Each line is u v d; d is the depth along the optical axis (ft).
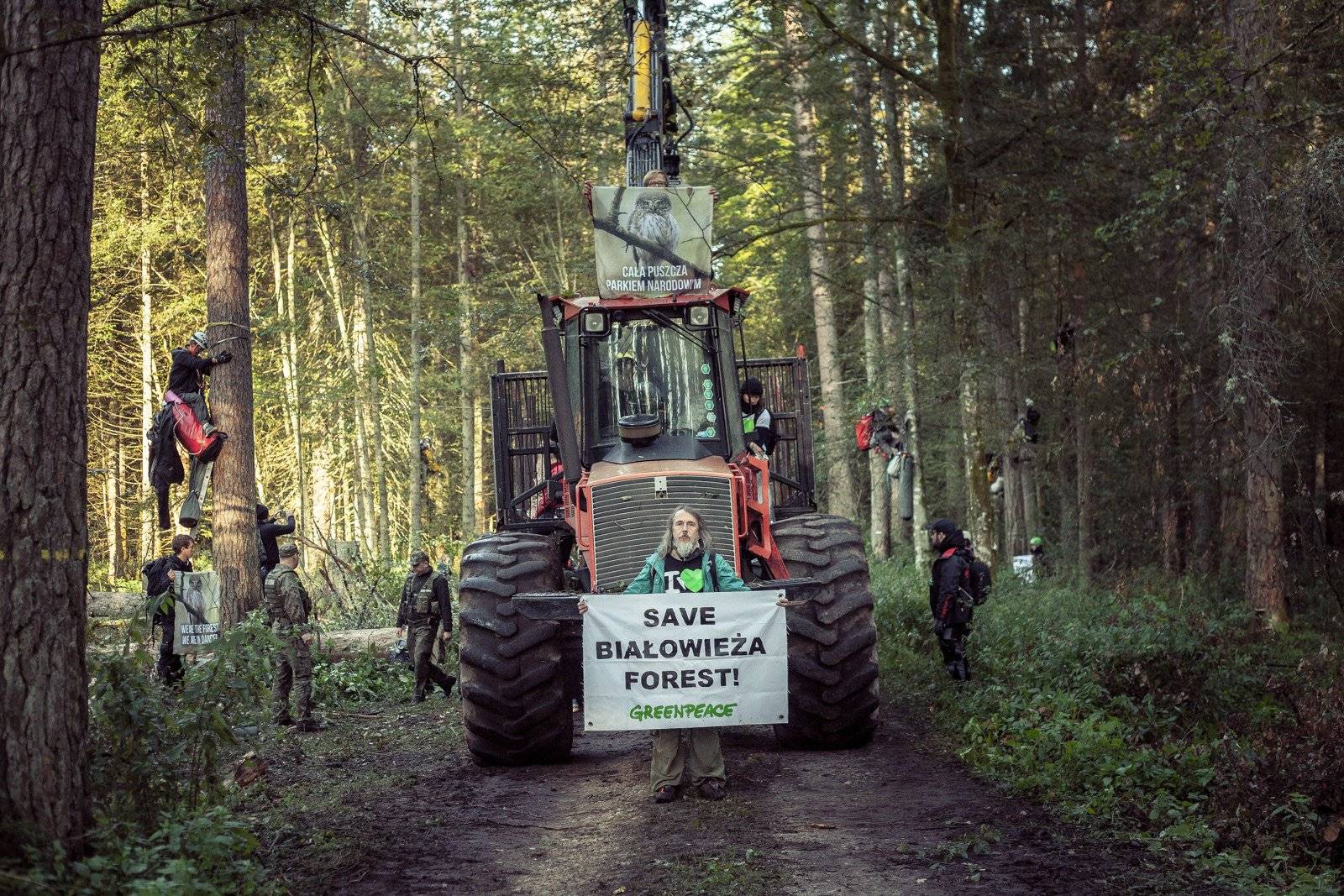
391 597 60.49
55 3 16.76
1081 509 66.49
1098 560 77.30
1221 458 60.64
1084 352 62.64
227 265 44.45
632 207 29.22
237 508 44.06
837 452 77.15
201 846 16.66
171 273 113.50
